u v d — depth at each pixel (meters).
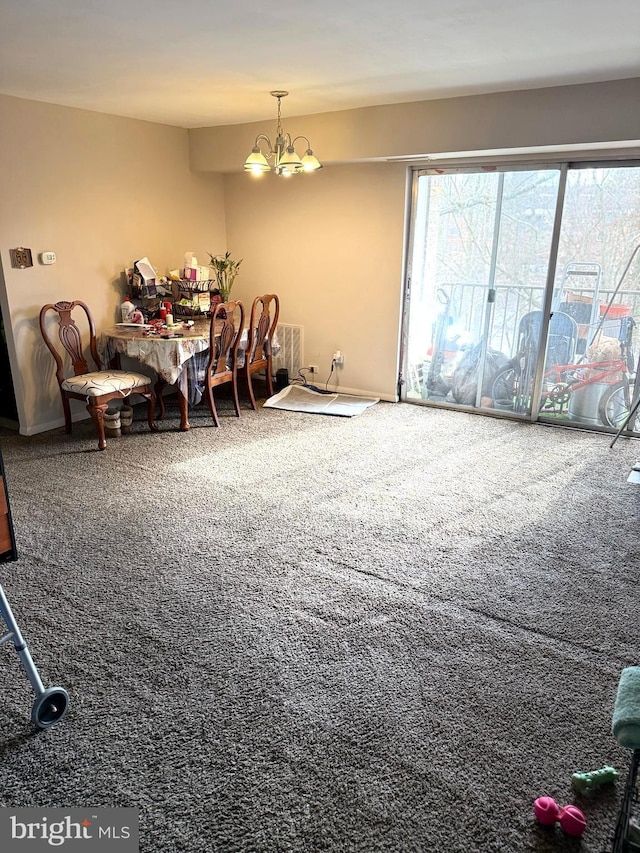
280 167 4.12
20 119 4.10
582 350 4.58
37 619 2.38
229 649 2.22
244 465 3.95
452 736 1.85
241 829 1.56
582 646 2.25
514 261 4.68
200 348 4.50
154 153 5.13
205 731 1.86
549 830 1.57
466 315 4.98
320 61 3.24
